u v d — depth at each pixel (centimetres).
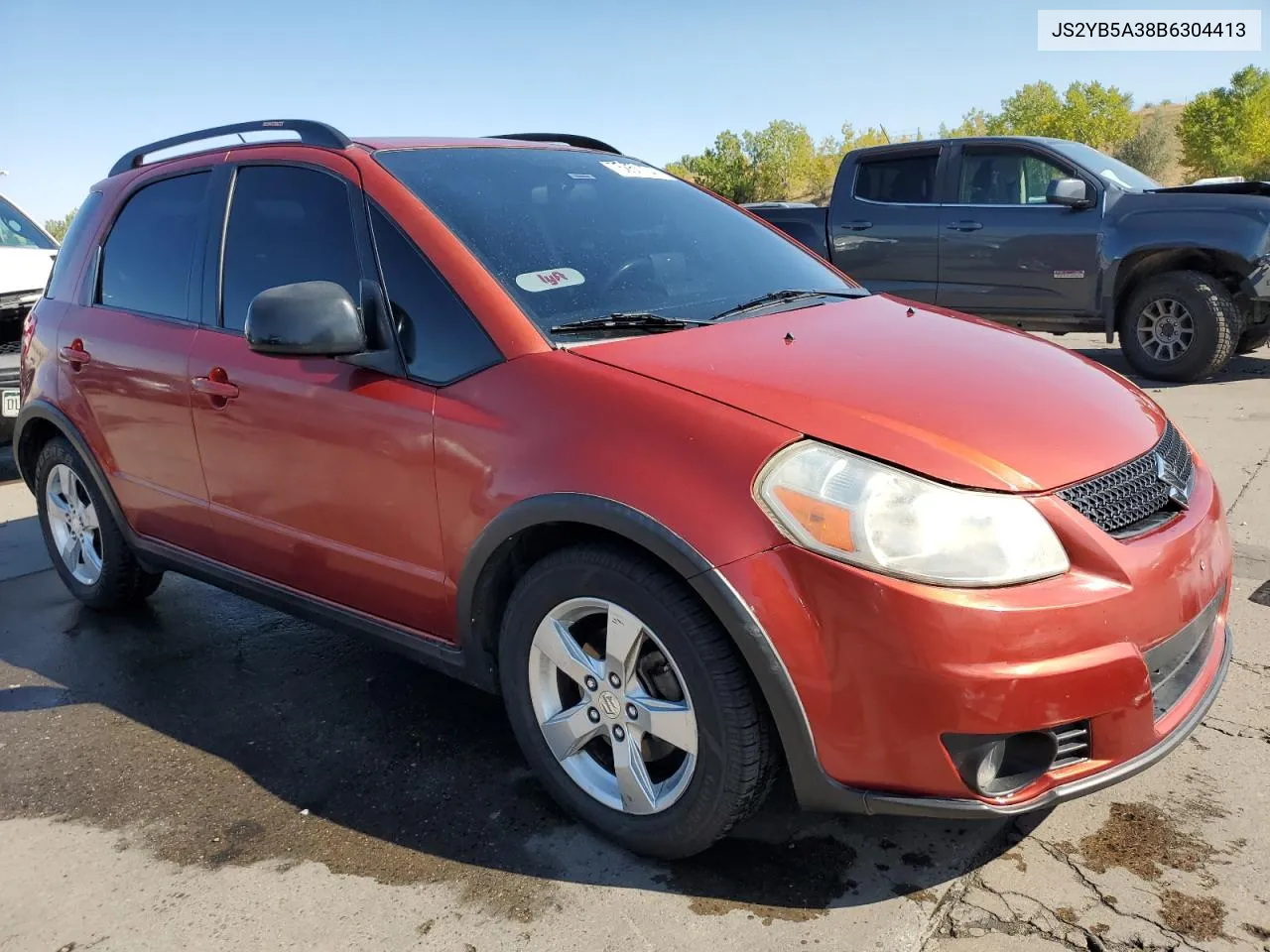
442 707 322
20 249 707
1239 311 771
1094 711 199
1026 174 805
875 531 195
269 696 336
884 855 236
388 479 263
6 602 439
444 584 258
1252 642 336
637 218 321
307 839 255
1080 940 206
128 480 362
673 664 218
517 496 232
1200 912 212
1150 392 741
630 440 219
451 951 212
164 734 315
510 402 239
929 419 215
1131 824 243
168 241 349
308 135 312
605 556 224
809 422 212
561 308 262
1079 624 196
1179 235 730
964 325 300
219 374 309
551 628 240
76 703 339
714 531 204
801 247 365
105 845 257
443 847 248
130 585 403
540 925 218
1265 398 698
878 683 195
